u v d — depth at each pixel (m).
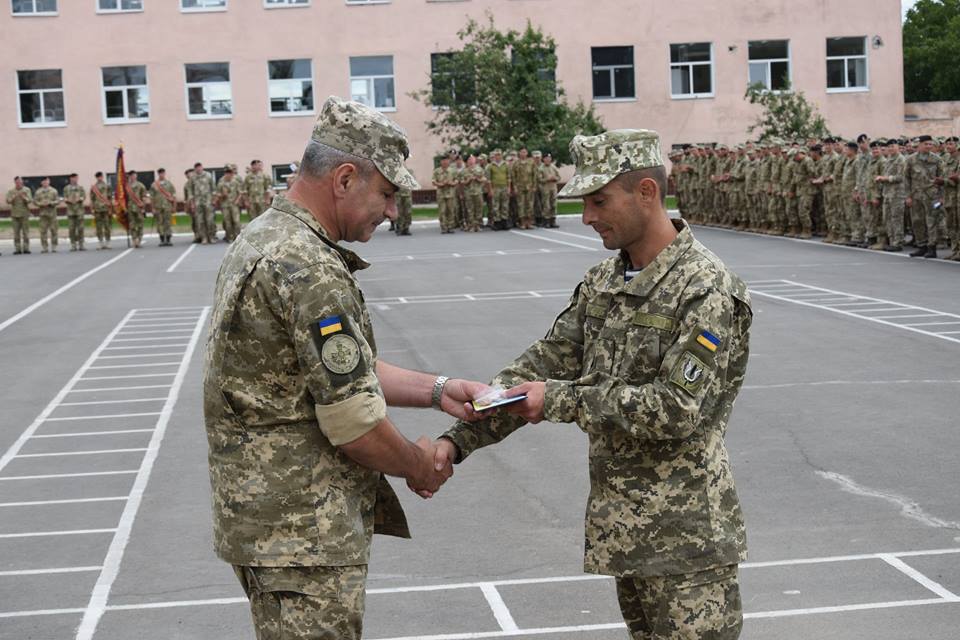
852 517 7.24
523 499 7.84
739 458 8.66
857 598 5.97
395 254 27.52
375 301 18.48
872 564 6.43
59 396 11.91
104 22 43.22
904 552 6.60
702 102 44.72
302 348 3.55
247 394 3.62
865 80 45.16
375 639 5.62
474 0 43.78
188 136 43.81
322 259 3.60
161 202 34.44
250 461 3.63
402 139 3.77
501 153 36.03
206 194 34.28
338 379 3.54
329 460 3.67
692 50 44.81
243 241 3.69
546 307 17.05
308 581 3.62
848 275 20.33
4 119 43.38
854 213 25.86
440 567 6.61
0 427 10.54
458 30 43.84
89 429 10.34
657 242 3.93
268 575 3.61
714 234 31.48
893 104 45.19
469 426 4.12
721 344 3.78
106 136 43.66
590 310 4.06
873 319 15.13
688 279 3.86
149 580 6.53
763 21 44.50
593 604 6.00
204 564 6.77
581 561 6.63
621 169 3.86
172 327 16.75
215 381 3.66
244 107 43.81
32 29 43.12
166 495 8.19
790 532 6.99
